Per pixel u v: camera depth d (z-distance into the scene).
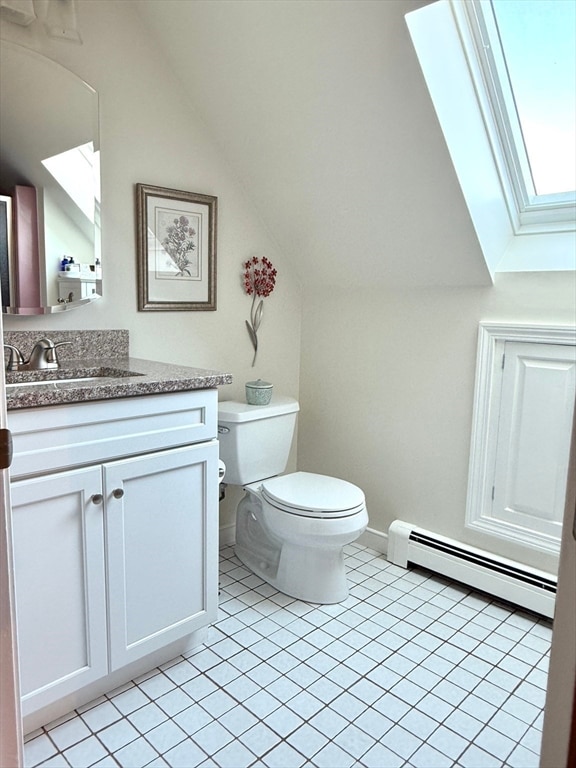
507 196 2.07
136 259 2.16
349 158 2.05
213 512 1.80
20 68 1.79
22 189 1.84
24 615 1.39
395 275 2.41
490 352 2.15
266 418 2.38
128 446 1.55
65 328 1.99
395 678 1.72
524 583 2.06
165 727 1.50
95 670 1.55
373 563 2.50
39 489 1.37
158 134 2.17
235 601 2.16
